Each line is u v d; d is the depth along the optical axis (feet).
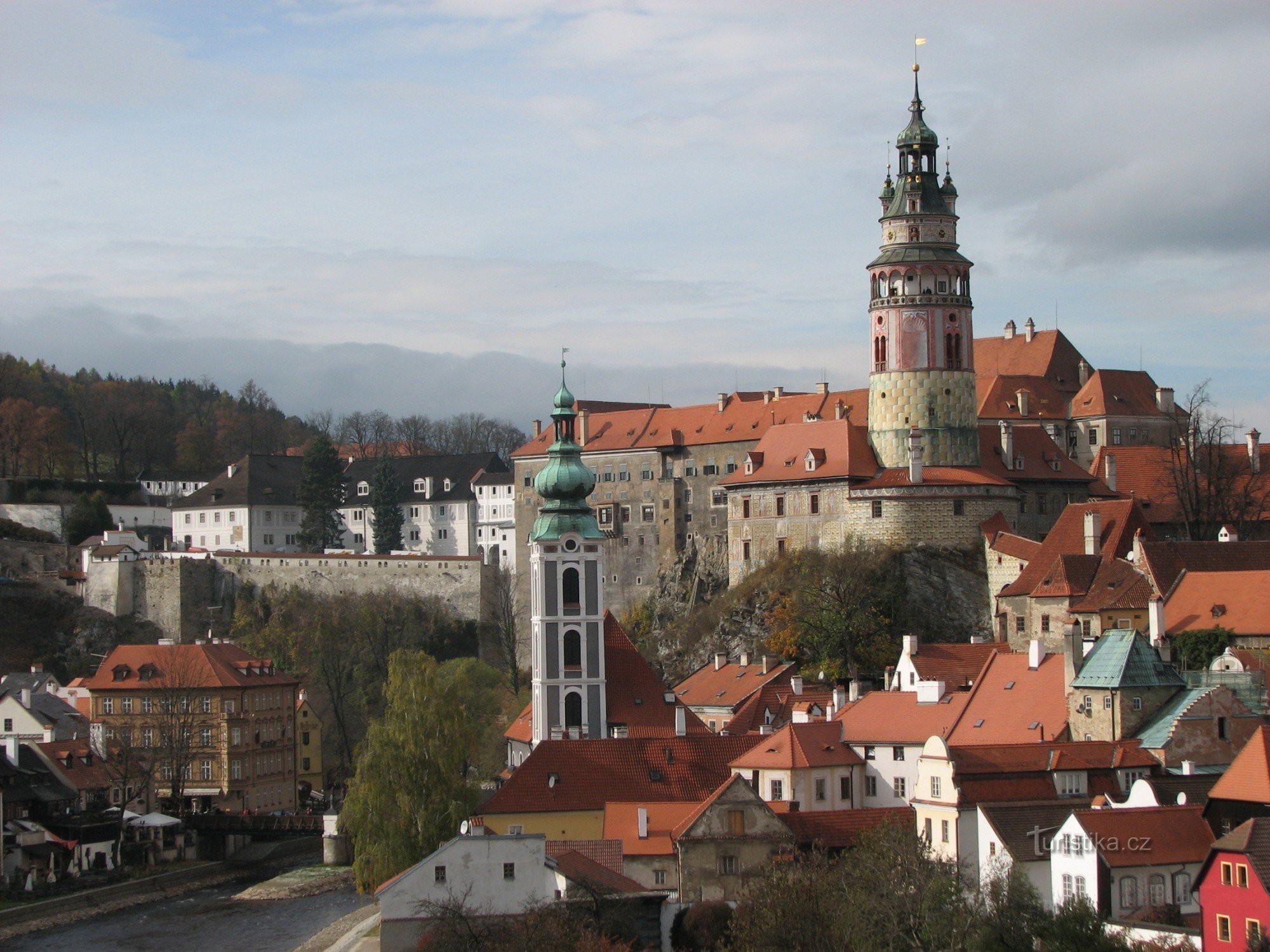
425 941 415.23
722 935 407.85
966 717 522.06
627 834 469.57
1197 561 637.71
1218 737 466.70
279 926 564.71
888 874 370.53
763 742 537.65
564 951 387.34
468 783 608.19
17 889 601.21
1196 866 385.91
